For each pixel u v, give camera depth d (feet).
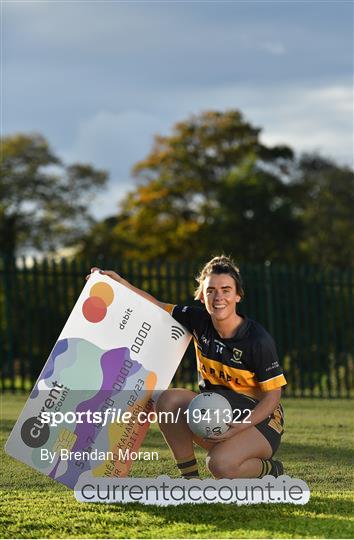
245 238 182.91
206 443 27.81
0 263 101.45
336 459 35.27
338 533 23.17
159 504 26.66
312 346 81.46
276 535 22.93
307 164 211.61
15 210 227.81
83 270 68.28
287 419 50.08
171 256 191.01
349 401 66.13
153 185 205.16
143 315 27.94
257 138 213.87
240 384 27.12
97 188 235.81
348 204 197.77
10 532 23.45
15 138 231.71
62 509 26.03
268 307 72.64
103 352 27.76
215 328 27.07
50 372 27.53
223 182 196.13
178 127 211.61
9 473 31.76
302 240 190.60
